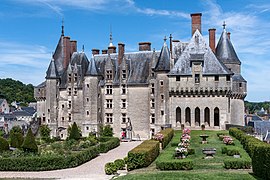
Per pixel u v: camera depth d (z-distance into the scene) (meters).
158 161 31.80
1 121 127.94
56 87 83.31
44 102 85.94
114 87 79.62
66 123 83.12
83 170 35.88
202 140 49.84
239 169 30.70
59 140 71.62
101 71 83.19
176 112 70.81
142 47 83.69
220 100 69.00
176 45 78.56
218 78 68.94
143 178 27.11
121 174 30.91
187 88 69.69
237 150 37.59
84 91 79.50
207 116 70.44
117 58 83.25
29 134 41.62
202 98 69.62
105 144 51.22
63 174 33.62
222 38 77.62
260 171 26.41
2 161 36.56
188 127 70.12
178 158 33.78
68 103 83.06
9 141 55.91
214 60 70.06
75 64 83.31
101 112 80.56
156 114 74.19
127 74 79.06
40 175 33.31
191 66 70.06
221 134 57.50
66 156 37.75
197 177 26.69
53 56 85.25
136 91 77.81
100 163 40.69
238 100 74.81
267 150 25.11
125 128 78.25
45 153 41.03
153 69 76.62
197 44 71.94
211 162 34.12
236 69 76.06
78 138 63.47
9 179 31.28
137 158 33.19
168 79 72.12
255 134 64.19
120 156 46.81
